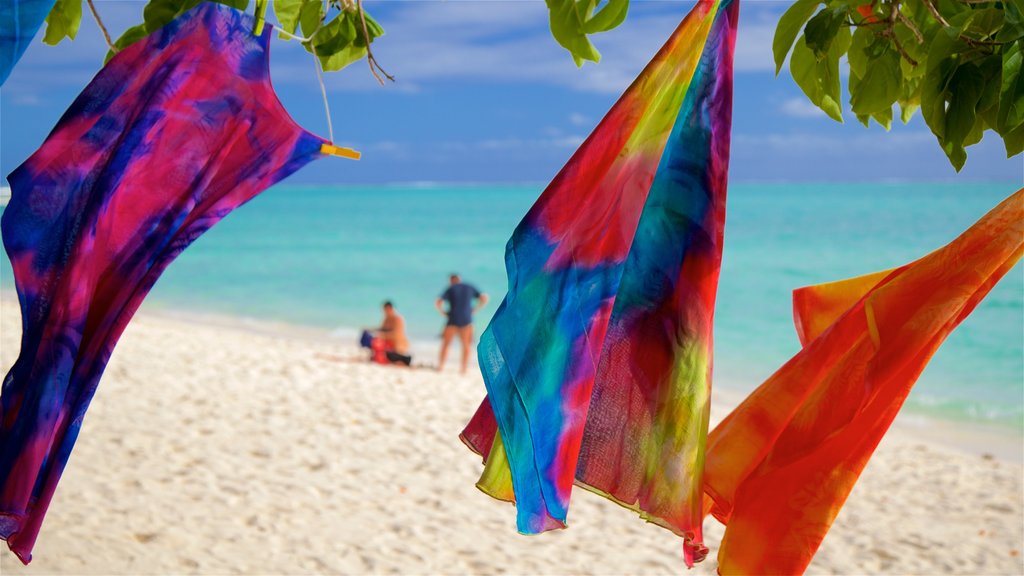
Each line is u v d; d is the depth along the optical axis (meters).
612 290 1.66
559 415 1.64
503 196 102.81
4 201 1.78
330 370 10.80
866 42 1.82
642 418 1.65
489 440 1.84
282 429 7.91
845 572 5.78
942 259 1.64
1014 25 1.37
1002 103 1.41
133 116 1.71
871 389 1.62
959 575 5.72
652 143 1.64
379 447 7.63
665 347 1.64
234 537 5.48
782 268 28.84
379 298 23.50
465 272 28.78
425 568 5.32
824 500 1.69
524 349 1.62
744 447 1.76
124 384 9.00
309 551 5.41
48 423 1.63
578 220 1.64
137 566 4.87
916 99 1.93
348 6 2.16
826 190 107.69
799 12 1.62
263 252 35.41
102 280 1.73
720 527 6.34
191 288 25.08
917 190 102.38
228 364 10.56
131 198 1.73
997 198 74.19
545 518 1.64
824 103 1.75
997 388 13.20
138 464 6.61
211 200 1.75
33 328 1.67
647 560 5.64
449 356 15.03
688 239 1.63
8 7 1.54
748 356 16.39
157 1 1.89
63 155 1.69
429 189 132.50
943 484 7.69
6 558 4.73
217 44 1.74
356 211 68.62
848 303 1.96
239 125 1.76
